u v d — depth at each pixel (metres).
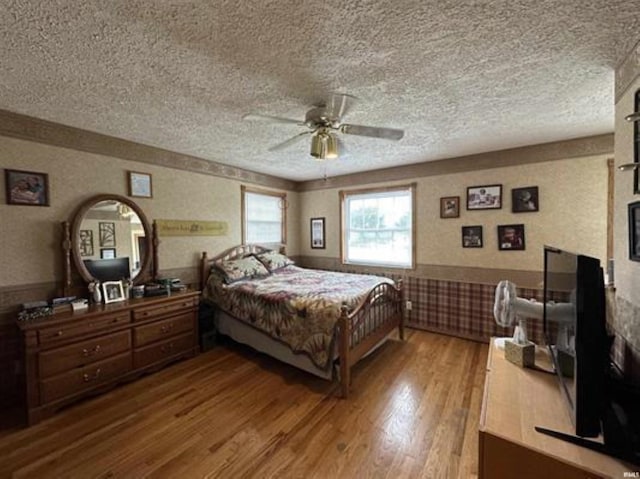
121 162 2.92
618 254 1.60
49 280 2.50
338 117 2.17
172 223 3.37
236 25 1.30
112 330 2.46
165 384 2.58
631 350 1.44
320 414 2.16
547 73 1.72
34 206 2.41
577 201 2.91
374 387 2.52
